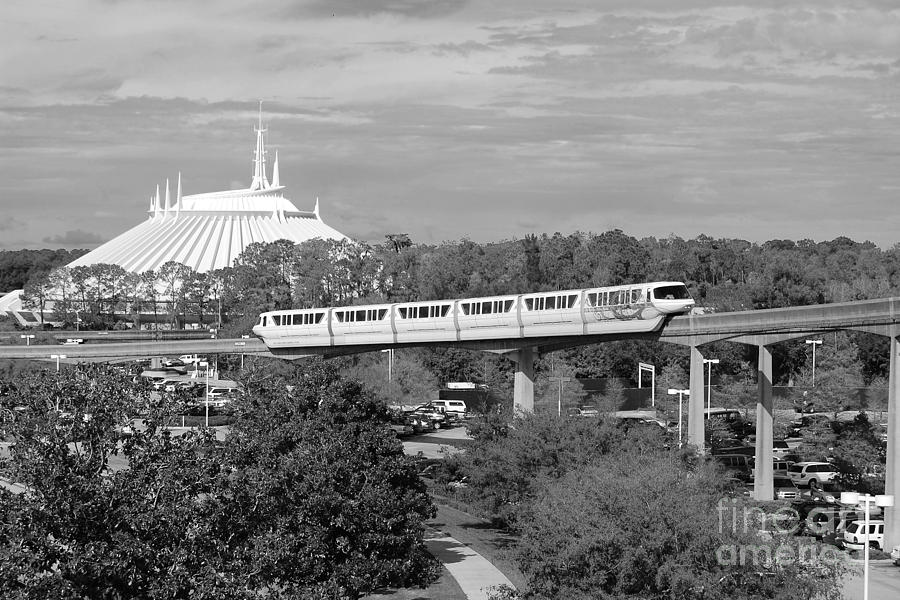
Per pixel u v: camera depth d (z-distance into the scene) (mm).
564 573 79000
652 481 81062
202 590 62750
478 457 124625
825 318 137000
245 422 100188
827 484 151375
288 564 81125
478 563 110375
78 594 60781
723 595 74688
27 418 66312
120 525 64375
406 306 180375
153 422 69062
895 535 114938
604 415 125125
